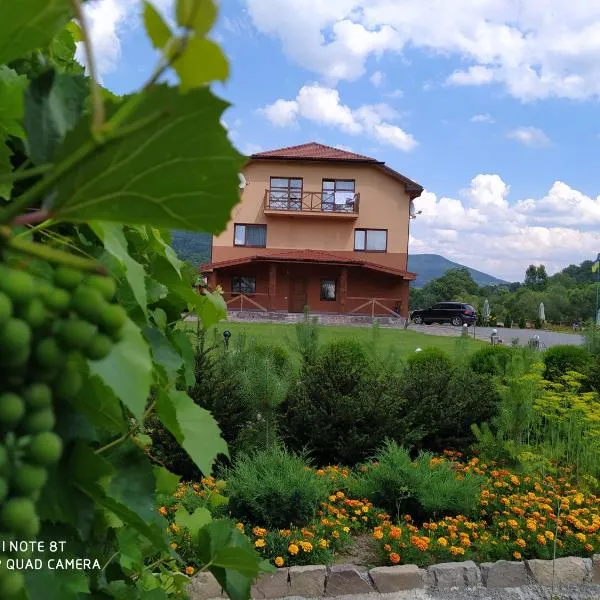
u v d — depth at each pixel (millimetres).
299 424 6031
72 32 1429
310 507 4430
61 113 605
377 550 4332
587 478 5305
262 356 6465
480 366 9344
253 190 26812
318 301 27000
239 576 1178
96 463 681
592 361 9156
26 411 466
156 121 468
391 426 6016
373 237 26828
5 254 503
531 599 3982
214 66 443
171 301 1485
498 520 4633
